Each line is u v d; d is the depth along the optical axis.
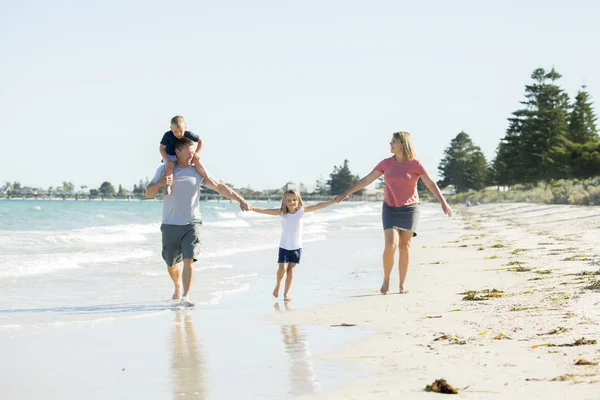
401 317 6.75
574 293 7.29
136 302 8.43
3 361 5.18
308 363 4.93
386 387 4.11
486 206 72.38
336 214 61.00
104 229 26.31
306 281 10.57
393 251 8.62
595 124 90.06
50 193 172.38
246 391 4.23
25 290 9.52
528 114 89.94
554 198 53.09
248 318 7.14
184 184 8.23
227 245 18.50
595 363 4.35
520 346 4.99
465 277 9.95
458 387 3.99
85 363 5.11
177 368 4.92
